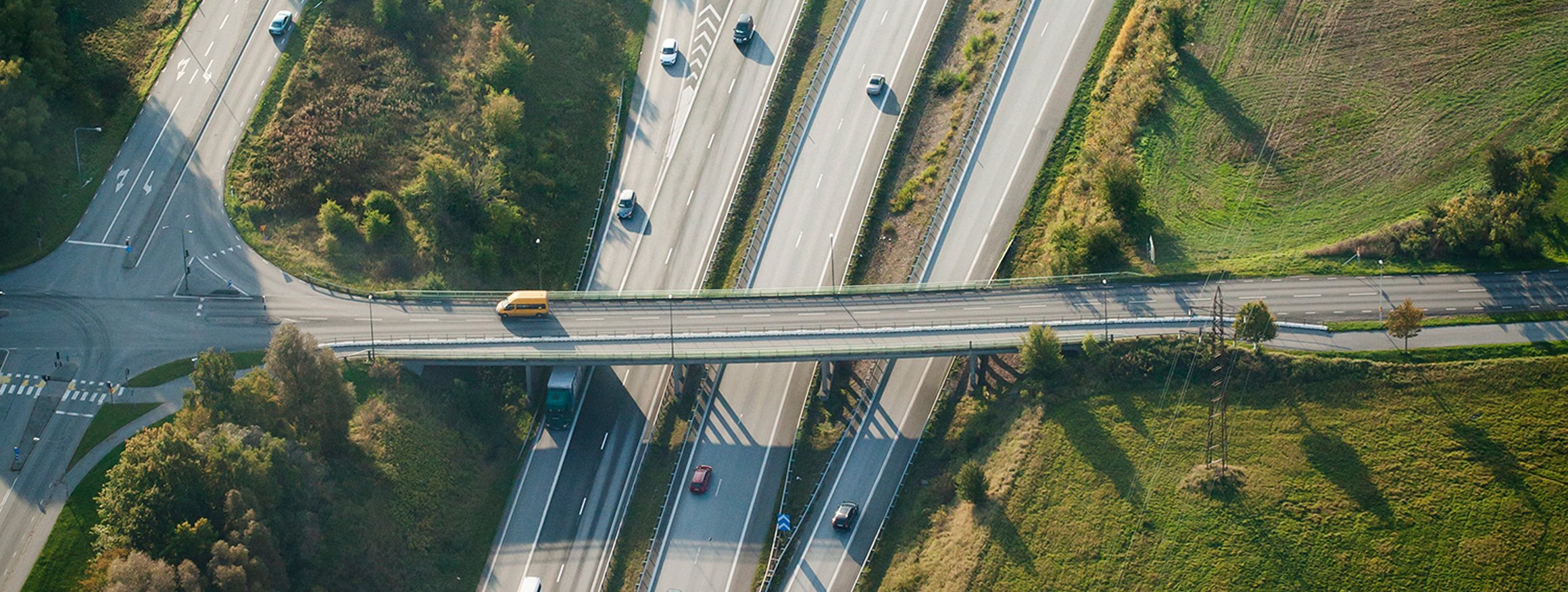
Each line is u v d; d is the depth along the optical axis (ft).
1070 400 641.40
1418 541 587.68
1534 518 588.09
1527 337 641.81
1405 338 641.81
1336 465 609.83
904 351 654.53
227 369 611.47
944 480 639.76
